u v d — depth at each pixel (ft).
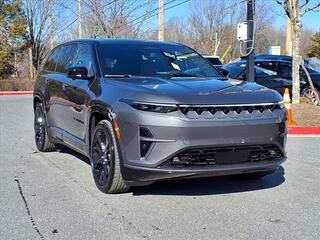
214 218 15.65
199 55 23.15
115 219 15.58
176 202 17.30
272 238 13.98
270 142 16.75
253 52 38.99
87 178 20.83
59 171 22.20
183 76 20.35
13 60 126.93
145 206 16.84
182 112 15.71
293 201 17.51
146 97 16.21
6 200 17.63
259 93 17.26
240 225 15.02
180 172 15.66
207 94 16.40
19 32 124.06
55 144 26.50
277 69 49.11
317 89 50.65
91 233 14.42
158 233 14.38
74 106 21.27
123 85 17.80
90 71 20.72
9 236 14.23
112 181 17.54
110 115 17.24
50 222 15.35
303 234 14.29
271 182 20.15
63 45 26.30
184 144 15.57
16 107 59.36
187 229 14.69
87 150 20.07
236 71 48.75
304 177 21.09
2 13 125.18
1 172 22.00
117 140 16.89
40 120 27.30
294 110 40.78
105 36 89.04
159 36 80.38
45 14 128.47
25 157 25.57
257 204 17.13
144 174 16.16
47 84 25.59
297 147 28.71
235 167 16.20
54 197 17.98
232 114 16.15
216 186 19.36
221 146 15.90
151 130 15.80
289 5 43.16
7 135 33.71
